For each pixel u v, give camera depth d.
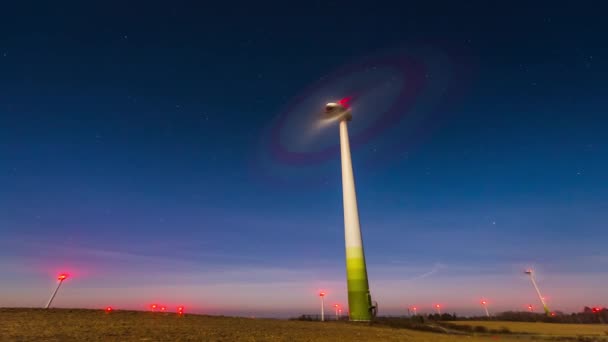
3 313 17.47
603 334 27.02
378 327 25.11
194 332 14.68
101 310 21.34
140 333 13.46
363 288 32.75
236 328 17.28
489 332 27.22
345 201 38.00
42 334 12.14
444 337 21.14
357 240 35.38
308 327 20.73
